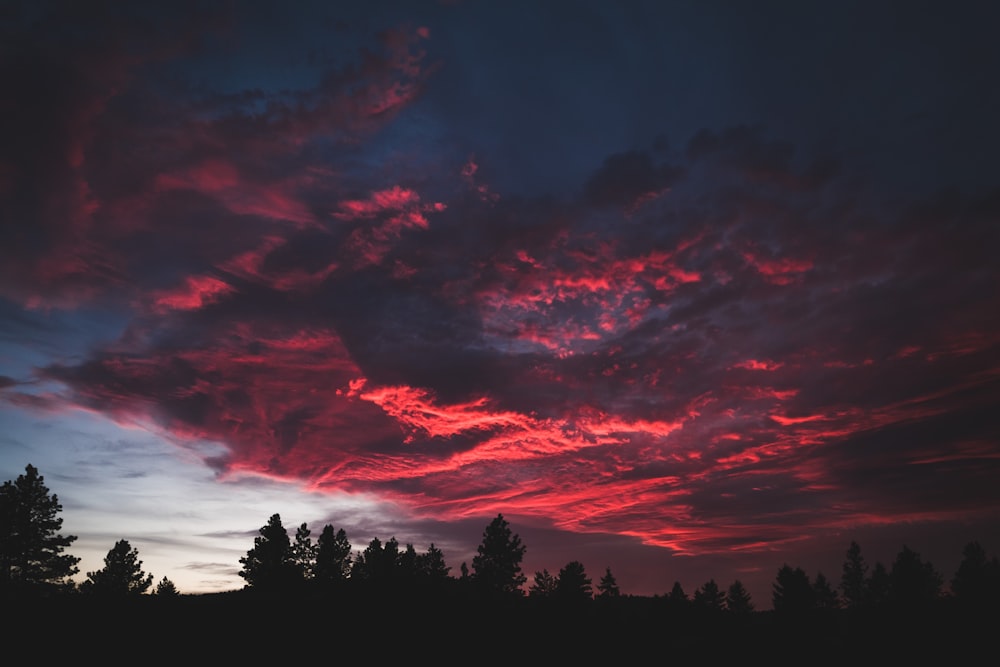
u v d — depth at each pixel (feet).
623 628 208.44
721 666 174.81
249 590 220.64
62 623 158.10
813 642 200.13
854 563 277.85
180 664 138.62
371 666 148.56
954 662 176.55
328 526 247.29
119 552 211.00
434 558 256.32
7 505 182.19
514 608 214.90
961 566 246.88
